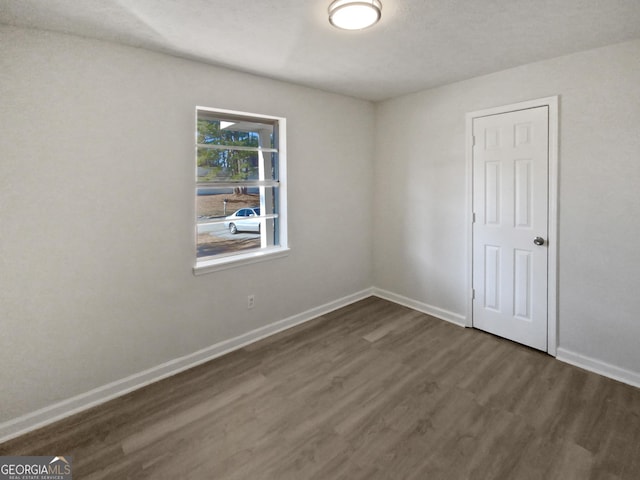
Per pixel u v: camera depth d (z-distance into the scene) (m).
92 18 1.87
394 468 1.70
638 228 2.31
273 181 3.25
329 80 3.11
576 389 2.32
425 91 3.48
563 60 2.55
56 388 2.10
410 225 3.78
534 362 2.68
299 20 1.95
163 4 1.74
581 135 2.50
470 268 3.27
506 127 2.90
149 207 2.41
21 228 1.95
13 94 1.88
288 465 1.72
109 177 2.23
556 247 2.68
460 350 2.88
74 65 2.06
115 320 2.31
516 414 2.08
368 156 4.02
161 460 1.76
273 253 3.17
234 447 1.84
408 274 3.86
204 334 2.76
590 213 2.50
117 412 2.14
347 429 1.97
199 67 2.58
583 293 2.58
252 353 2.88
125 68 2.25
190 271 2.65
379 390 2.34
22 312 1.97
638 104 2.26
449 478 1.64
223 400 2.25
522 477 1.64
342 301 3.90
